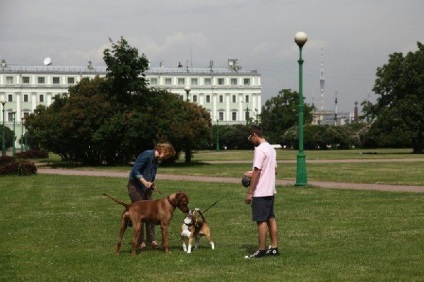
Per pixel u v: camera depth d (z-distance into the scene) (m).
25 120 61.28
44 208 18.84
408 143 102.50
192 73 149.25
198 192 23.12
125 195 23.00
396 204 18.28
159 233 13.72
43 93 141.12
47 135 49.88
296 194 21.88
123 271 9.76
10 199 21.91
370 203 18.69
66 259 10.73
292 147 114.12
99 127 47.72
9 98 140.00
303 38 24.52
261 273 9.41
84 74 142.12
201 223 11.55
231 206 18.42
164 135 47.56
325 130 106.62
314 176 32.03
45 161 61.09
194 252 11.24
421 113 75.62
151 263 10.32
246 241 12.45
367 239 12.23
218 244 12.11
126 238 13.04
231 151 103.12
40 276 9.45
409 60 78.44
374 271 9.39
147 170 12.21
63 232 13.86
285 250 11.26
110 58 48.44
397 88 79.00
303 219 15.38
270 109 130.00
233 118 152.12
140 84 48.22
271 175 10.68
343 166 42.56
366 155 67.31
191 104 50.91
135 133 46.78
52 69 142.25
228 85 151.25
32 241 12.68
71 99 48.41
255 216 10.64
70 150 51.09
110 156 50.78
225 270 9.69
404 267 9.59
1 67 141.00
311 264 9.98
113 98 48.06
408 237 12.35
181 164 49.59
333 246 11.58
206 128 50.62
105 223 15.30
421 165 42.81
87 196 22.66
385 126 78.00
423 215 15.71
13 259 10.80
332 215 16.03
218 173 36.34
